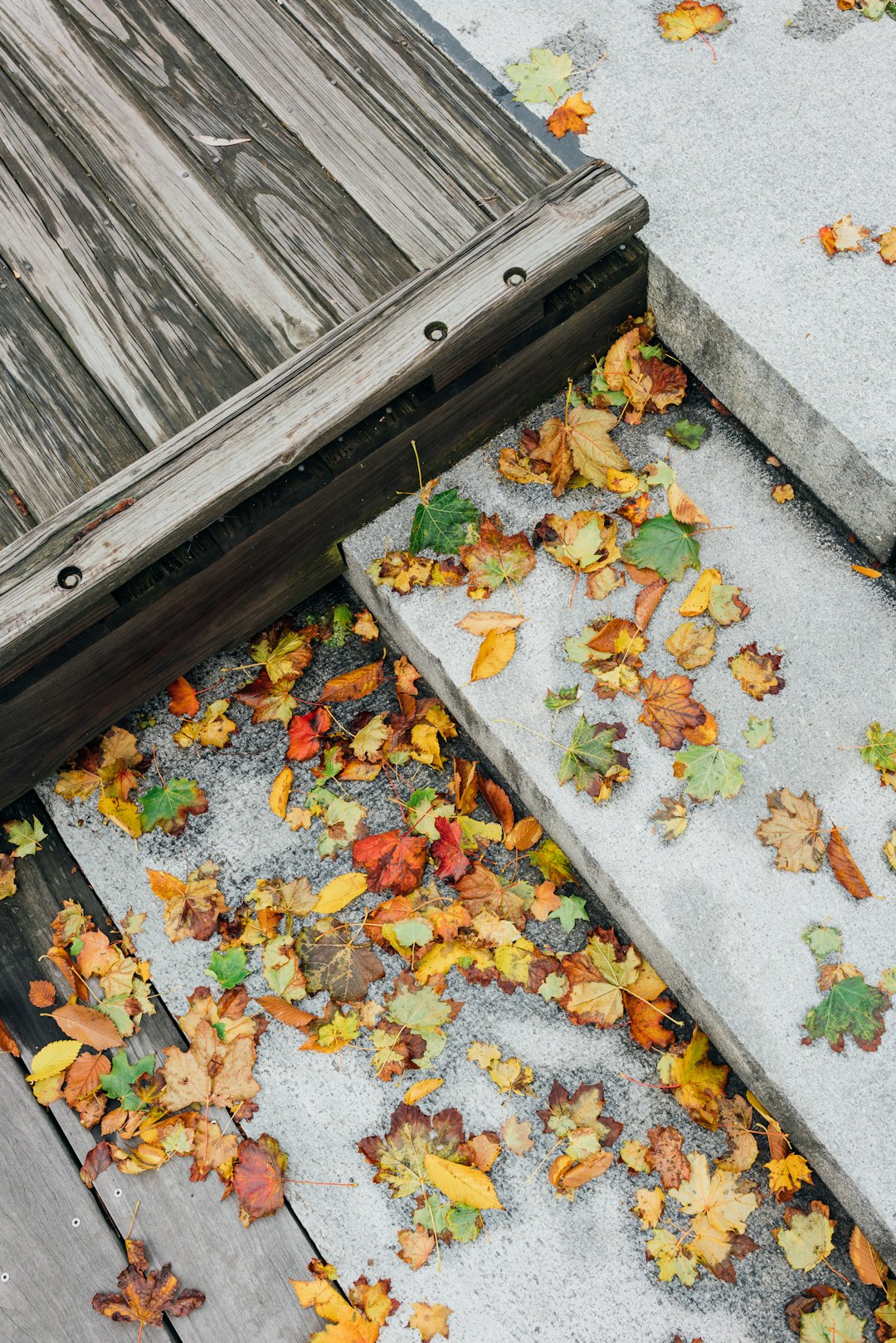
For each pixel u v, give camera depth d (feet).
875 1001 5.54
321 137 7.49
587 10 7.82
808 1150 5.61
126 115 7.72
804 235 6.77
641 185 7.09
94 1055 6.30
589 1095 6.04
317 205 7.27
